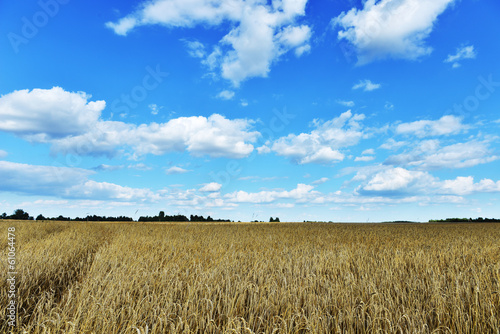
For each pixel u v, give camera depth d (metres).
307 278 6.18
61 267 6.97
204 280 5.62
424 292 5.47
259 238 14.14
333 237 15.29
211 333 4.11
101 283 5.43
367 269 6.79
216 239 13.59
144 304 4.62
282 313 4.50
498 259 8.51
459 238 15.18
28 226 17.70
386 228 25.23
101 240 13.87
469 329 4.19
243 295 4.88
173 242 11.77
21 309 4.86
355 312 4.57
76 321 3.73
